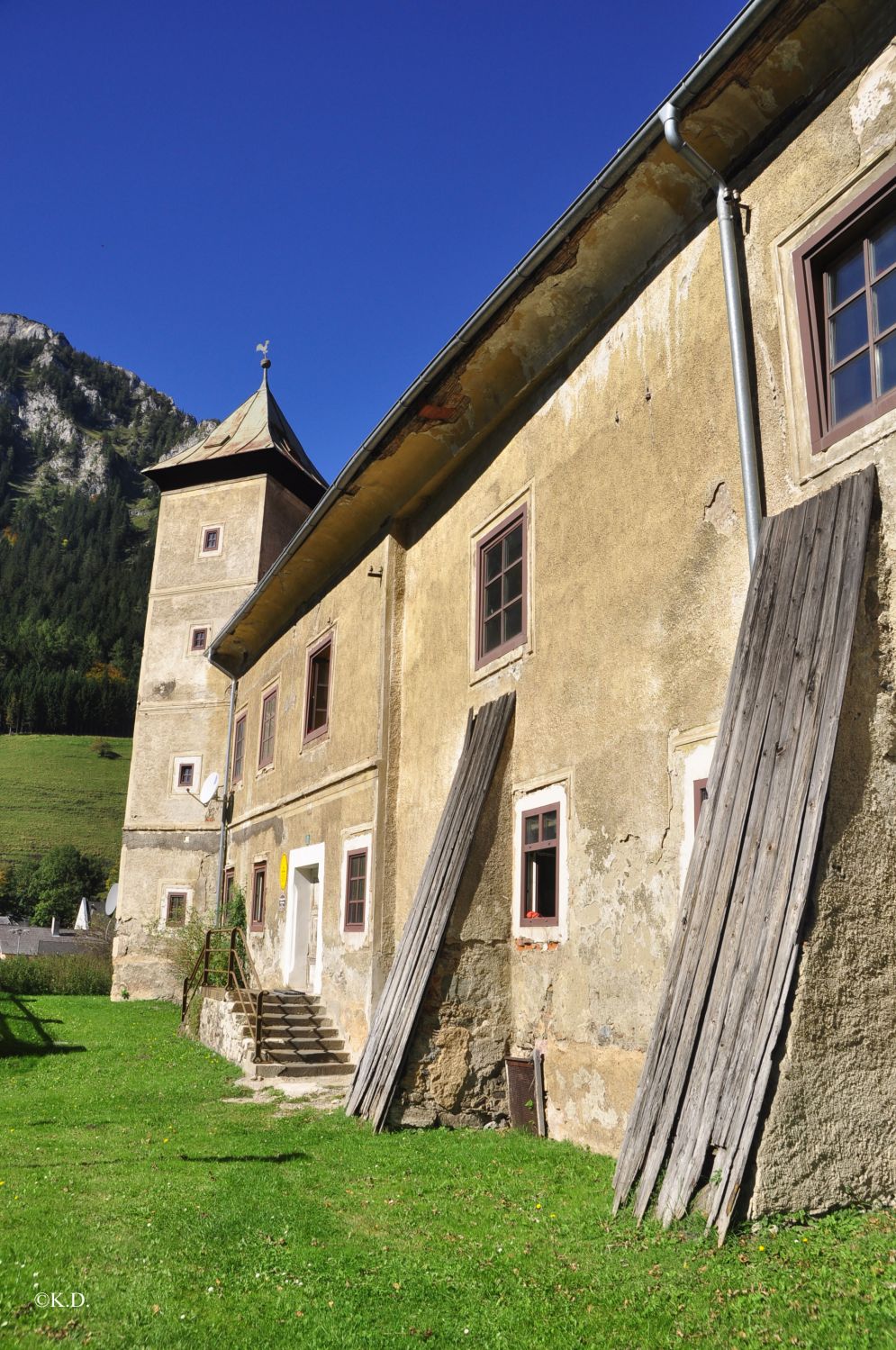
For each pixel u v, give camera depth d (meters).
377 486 12.55
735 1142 4.79
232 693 22.02
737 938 5.34
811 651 5.55
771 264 6.69
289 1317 4.12
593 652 8.16
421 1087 8.48
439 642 11.34
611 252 8.23
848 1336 3.62
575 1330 3.93
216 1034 14.02
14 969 28.77
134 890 24.14
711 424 7.09
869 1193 4.83
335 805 13.80
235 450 26.33
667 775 7.02
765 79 6.57
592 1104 7.48
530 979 8.59
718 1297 4.10
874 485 5.62
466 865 8.95
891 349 5.79
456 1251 5.02
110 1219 5.53
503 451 10.27
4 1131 8.36
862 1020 4.98
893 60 5.90
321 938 13.72
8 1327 3.92
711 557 6.90
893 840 5.25
